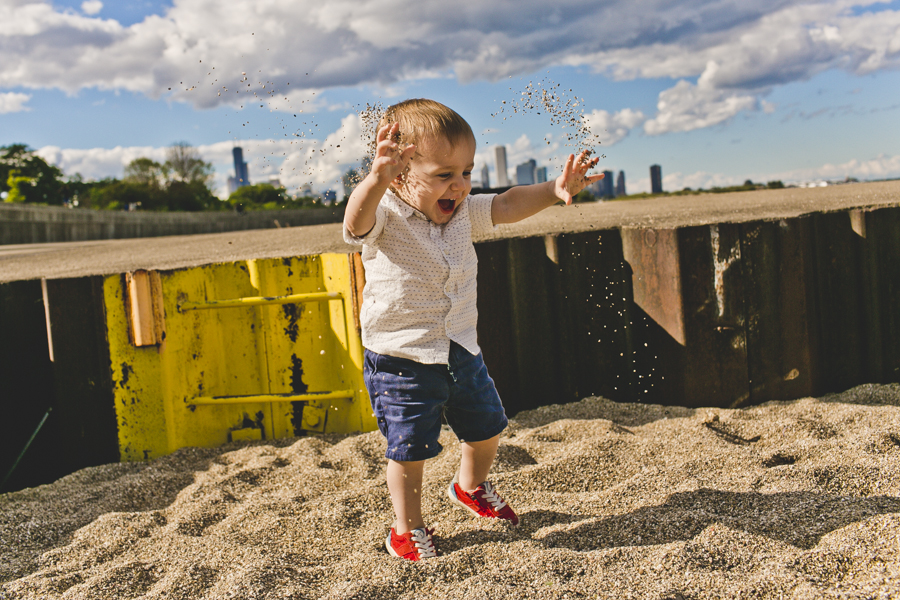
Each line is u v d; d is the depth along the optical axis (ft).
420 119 6.57
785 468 8.34
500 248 12.66
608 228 12.96
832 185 32.94
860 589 5.51
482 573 6.32
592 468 9.20
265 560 6.88
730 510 7.48
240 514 8.44
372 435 11.26
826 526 6.82
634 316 12.94
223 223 143.43
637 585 5.93
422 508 8.17
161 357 11.55
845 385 13.15
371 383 7.32
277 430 12.05
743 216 13.65
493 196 7.48
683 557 6.27
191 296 11.93
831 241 12.98
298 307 11.96
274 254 14.70
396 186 6.98
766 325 12.36
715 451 9.40
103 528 8.35
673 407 12.37
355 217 6.50
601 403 12.78
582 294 12.98
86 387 11.62
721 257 12.17
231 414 12.05
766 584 5.74
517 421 12.14
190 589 6.54
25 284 11.73
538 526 7.61
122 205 204.23
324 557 7.32
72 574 7.20
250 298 11.53
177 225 130.11
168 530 8.24
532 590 5.91
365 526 8.07
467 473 7.84
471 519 7.79
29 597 6.80
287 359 12.05
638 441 9.96
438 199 6.91
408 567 6.51
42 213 83.10
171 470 10.73
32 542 8.47
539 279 12.98
